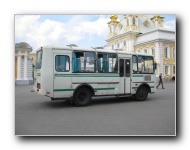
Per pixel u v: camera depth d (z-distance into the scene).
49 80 10.35
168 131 7.01
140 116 8.99
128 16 46.41
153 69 14.15
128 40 46.03
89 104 11.98
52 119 8.41
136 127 7.40
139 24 47.66
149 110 10.28
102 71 11.88
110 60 12.21
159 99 14.23
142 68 13.60
